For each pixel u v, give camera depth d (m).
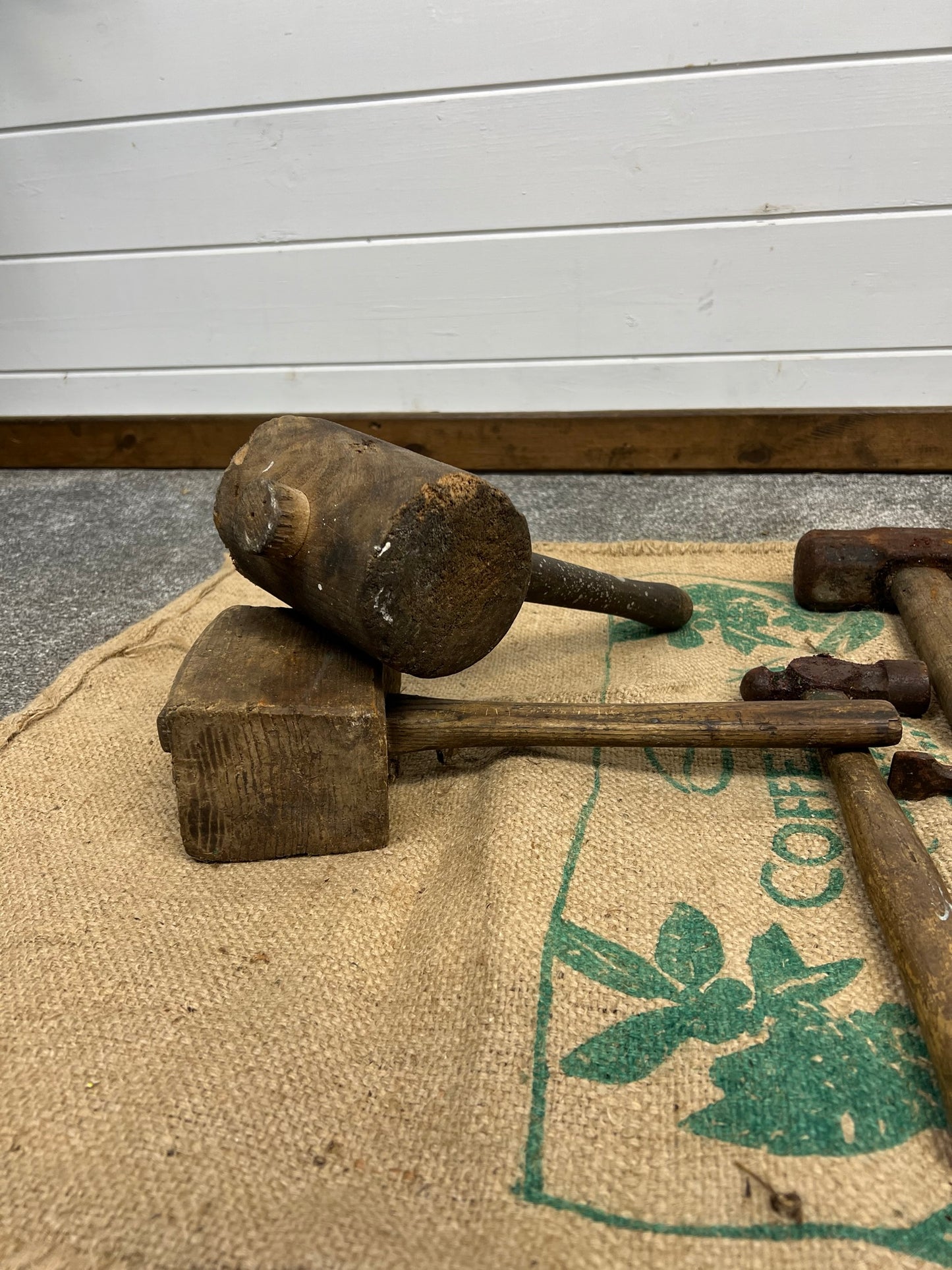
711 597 0.64
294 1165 0.29
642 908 0.37
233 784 0.40
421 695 0.53
